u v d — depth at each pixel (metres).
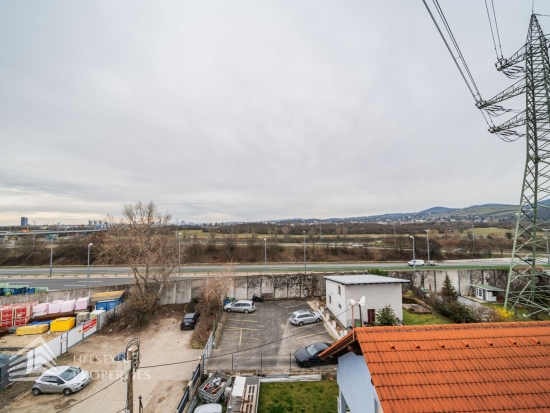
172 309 32.75
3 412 15.73
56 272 46.53
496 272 37.53
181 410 14.79
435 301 29.12
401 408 5.05
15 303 31.20
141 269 47.88
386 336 6.73
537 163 24.50
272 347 22.59
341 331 23.67
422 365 5.91
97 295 32.31
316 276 36.53
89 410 15.86
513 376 5.70
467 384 5.51
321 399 15.83
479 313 26.33
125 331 27.22
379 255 60.22
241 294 35.81
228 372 18.89
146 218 35.25
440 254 59.34
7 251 60.56
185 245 57.25
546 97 23.39
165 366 20.70
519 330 7.01
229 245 62.88
